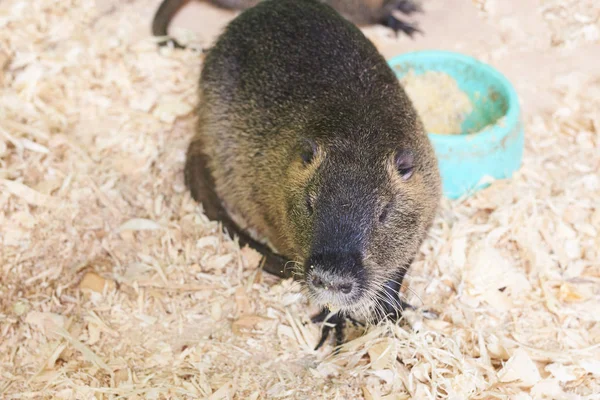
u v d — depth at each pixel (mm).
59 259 866
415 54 977
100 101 1010
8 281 844
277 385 770
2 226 872
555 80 1061
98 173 933
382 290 753
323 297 687
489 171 917
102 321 818
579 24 1132
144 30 1111
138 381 771
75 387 765
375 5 1110
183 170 957
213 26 1146
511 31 1130
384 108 781
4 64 1037
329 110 783
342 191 707
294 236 745
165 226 900
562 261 866
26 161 924
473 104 981
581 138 987
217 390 762
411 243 753
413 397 755
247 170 854
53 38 1080
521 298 835
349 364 781
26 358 795
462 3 1162
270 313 828
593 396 760
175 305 837
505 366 771
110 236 889
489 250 863
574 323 816
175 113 1004
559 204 916
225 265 870
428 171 782
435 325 810
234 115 873
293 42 845
